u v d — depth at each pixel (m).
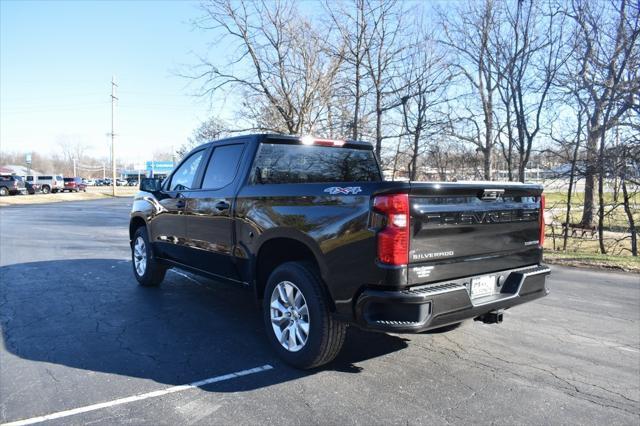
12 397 3.34
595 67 10.94
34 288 6.68
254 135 4.76
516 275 3.88
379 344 4.46
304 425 2.97
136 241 6.90
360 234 3.29
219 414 3.11
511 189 3.81
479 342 4.56
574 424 3.04
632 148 10.55
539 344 4.54
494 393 3.46
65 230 15.35
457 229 3.45
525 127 12.95
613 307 6.00
